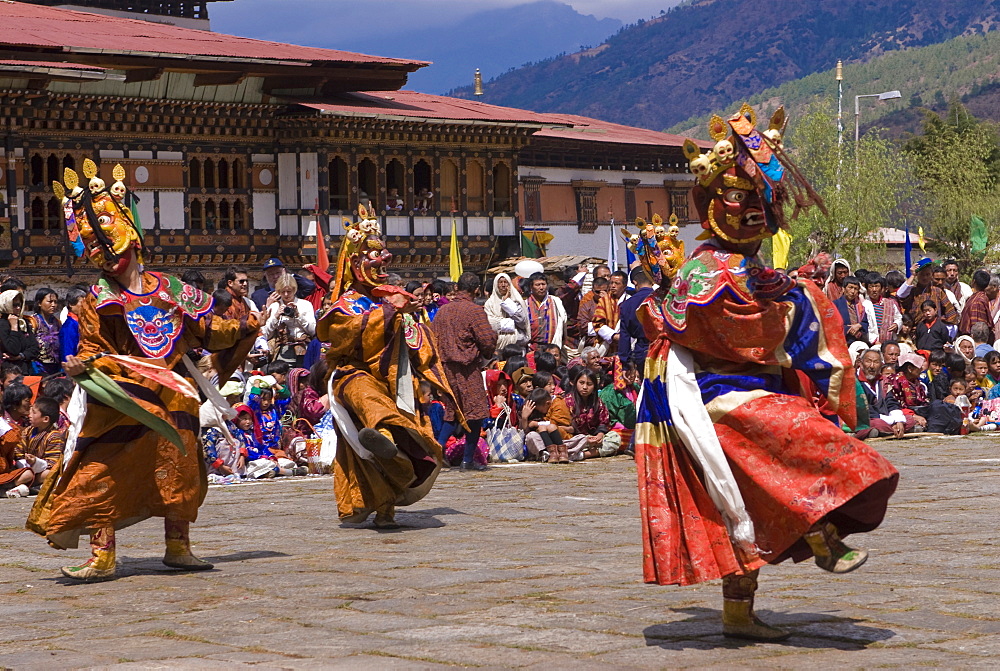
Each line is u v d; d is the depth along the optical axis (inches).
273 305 722.2
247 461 593.9
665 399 263.0
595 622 279.6
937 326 824.9
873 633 262.7
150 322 356.2
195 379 370.3
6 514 477.7
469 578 335.6
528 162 2030.0
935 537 384.5
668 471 263.4
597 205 2167.8
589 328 776.3
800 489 250.5
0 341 616.4
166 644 269.4
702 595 308.7
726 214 264.4
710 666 239.1
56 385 543.2
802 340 263.1
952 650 246.7
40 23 1430.9
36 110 1305.4
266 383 604.4
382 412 430.6
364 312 445.1
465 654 252.2
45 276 1322.6
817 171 2721.5
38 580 351.3
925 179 2994.6
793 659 243.4
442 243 1676.9
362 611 297.9
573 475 591.8
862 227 2652.6
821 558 260.1
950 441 685.3
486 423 664.4
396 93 1787.6
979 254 2834.6
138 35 1481.3
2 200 1284.4
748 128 265.1
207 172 1485.0
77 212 354.9
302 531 433.7
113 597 324.2
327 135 1537.9
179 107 1421.0
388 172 1664.6
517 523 441.4
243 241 1509.6
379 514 439.2
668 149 2258.9
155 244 1425.9
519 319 727.1
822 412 268.4
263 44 1610.5
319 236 738.8
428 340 462.6
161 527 445.4
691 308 257.1
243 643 267.9
